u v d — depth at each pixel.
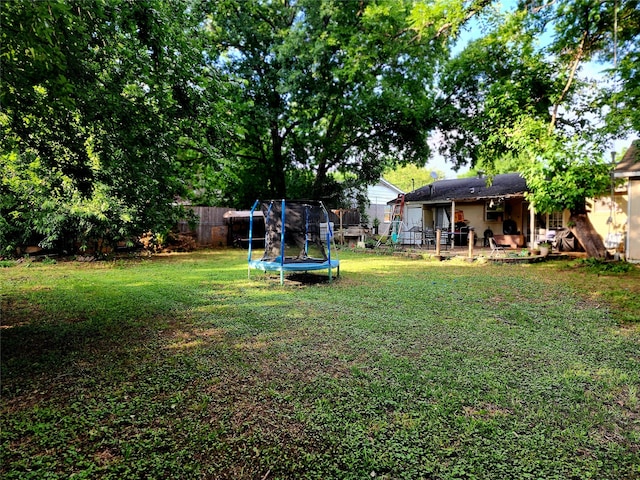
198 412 2.50
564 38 10.01
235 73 14.58
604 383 2.95
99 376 3.05
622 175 9.84
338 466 1.96
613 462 2.00
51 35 3.05
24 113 3.60
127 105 4.22
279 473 1.91
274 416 2.45
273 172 18.06
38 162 4.68
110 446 2.12
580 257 11.68
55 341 3.89
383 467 1.95
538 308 5.41
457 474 1.89
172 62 4.78
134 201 4.91
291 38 13.47
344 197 19.70
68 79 3.51
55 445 2.13
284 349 3.70
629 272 8.86
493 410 2.53
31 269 9.31
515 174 18.50
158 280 7.82
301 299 6.01
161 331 4.27
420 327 4.46
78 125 4.09
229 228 17.20
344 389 2.83
